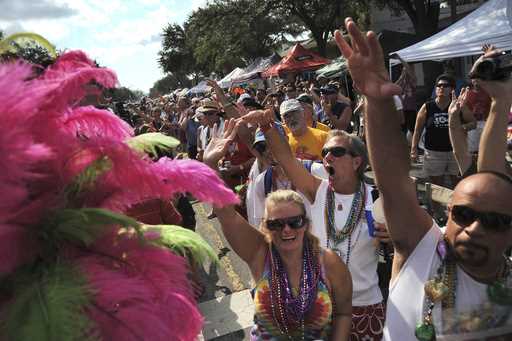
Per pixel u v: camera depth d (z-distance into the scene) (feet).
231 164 17.61
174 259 3.11
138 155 2.83
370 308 7.91
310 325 6.48
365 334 7.83
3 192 2.30
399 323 4.72
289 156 8.52
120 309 2.63
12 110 2.29
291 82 51.13
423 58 26.89
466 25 25.59
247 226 6.86
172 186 2.93
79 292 2.52
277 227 6.43
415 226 4.82
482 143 5.84
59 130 2.72
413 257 4.79
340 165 7.94
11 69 2.42
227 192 3.05
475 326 4.44
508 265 4.59
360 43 4.11
